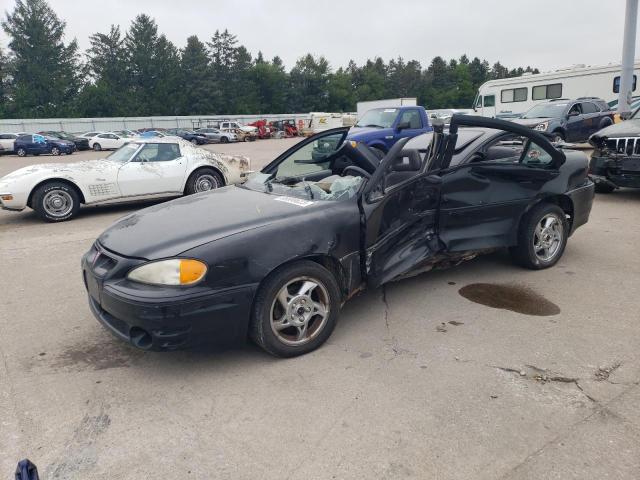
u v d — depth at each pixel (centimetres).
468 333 367
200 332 303
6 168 2322
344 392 296
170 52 8050
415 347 348
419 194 414
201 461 243
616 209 779
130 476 235
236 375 320
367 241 373
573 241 601
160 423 273
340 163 483
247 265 311
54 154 3378
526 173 458
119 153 941
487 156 458
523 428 258
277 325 329
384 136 1132
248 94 8556
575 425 260
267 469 236
